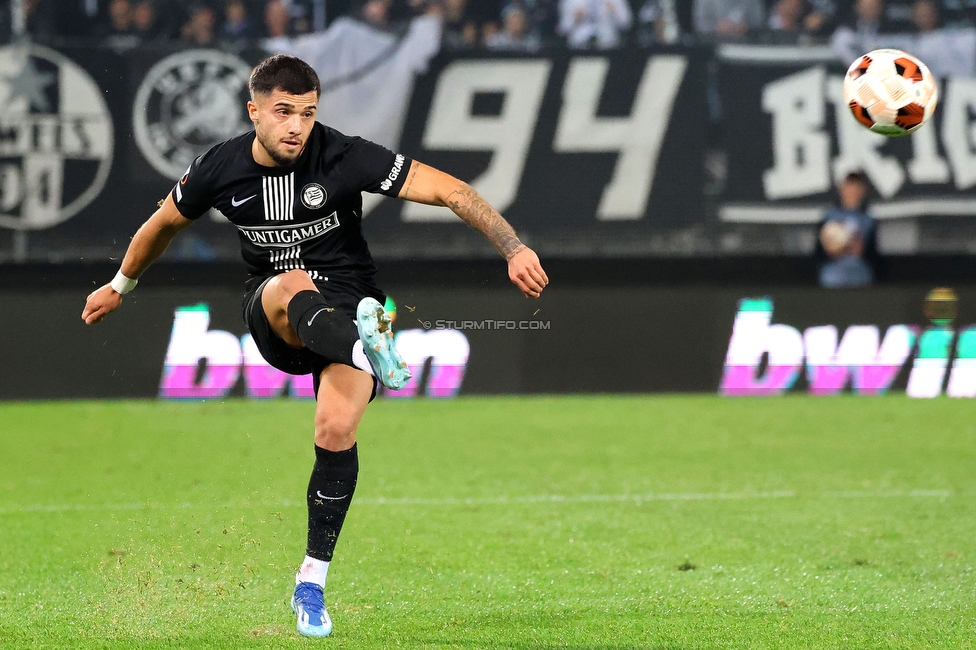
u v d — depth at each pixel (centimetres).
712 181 3500
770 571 1544
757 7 3466
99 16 3378
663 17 3456
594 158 3484
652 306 3572
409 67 3434
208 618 1294
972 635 1226
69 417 3100
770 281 3562
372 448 2644
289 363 1316
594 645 1195
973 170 3494
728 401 3419
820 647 1186
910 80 1443
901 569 1552
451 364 3538
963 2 3450
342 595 1416
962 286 3541
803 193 3509
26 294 3422
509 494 2123
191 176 1220
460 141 3462
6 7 3344
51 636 1221
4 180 3375
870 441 2728
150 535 1753
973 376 3547
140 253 1299
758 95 3481
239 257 3472
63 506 1995
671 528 1833
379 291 1302
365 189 1213
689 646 1192
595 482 2244
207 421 3011
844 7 3469
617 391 3575
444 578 1507
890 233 3522
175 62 3406
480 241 3497
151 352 3450
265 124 1148
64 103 3381
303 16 3412
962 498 2078
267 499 2056
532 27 3450
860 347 3556
